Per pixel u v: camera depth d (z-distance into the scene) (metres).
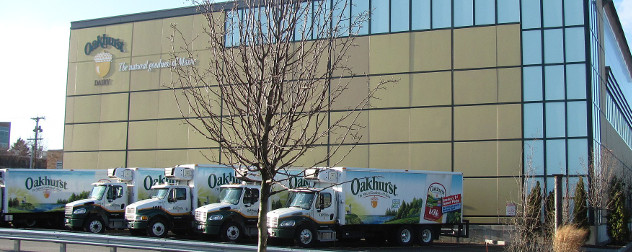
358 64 29.70
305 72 9.35
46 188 28.72
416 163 28.44
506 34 27.92
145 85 34.03
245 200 24.14
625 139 42.53
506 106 27.52
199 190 25.36
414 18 29.36
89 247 20.56
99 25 35.59
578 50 26.91
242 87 8.31
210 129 8.54
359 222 23.14
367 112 29.36
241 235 23.89
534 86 27.27
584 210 24.02
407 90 28.98
